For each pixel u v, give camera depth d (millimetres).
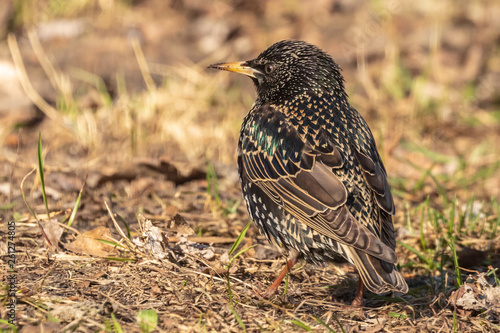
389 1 20172
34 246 8656
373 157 8141
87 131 13617
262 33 19328
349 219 7289
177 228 9008
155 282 7875
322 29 19609
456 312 7766
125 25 18578
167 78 16344
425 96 16812
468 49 19156
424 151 14375
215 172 12258
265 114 8414
